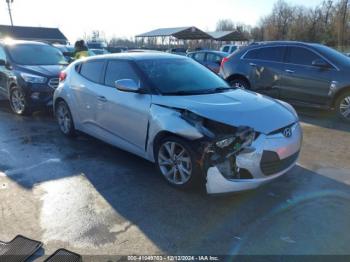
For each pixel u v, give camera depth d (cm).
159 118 397
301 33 5038
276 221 336
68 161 487
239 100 414
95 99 506
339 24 4588
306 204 367
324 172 454
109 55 519
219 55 1533
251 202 371
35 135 618
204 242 303
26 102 739
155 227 324
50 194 387
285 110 412
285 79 821
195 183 376
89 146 555
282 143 368
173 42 4531
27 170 454
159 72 459
